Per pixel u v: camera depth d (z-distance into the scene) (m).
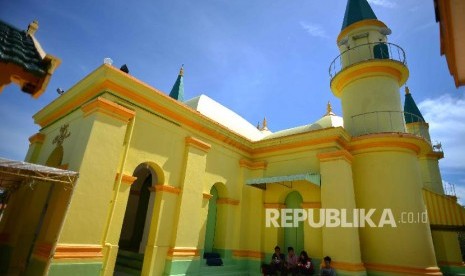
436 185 19.09
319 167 12.73
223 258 12.62
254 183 13.09
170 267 9.97
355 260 10.65
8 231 10.84
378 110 13.75
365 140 12.64
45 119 12.55
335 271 10.68
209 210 13.46
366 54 15.28
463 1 3.03
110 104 8.90
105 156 8.56
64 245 7.33
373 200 12.07
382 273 11.06
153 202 10.91
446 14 3.27
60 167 9.35
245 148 14.84
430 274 10.53
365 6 16.92
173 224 10.66
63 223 7.07
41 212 10.09
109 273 8.34
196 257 10.98
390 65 14.10
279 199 13.70
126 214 15.26
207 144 12.35
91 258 7.79
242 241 13.45
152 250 9.81
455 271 15.31
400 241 11.21
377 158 12.46
